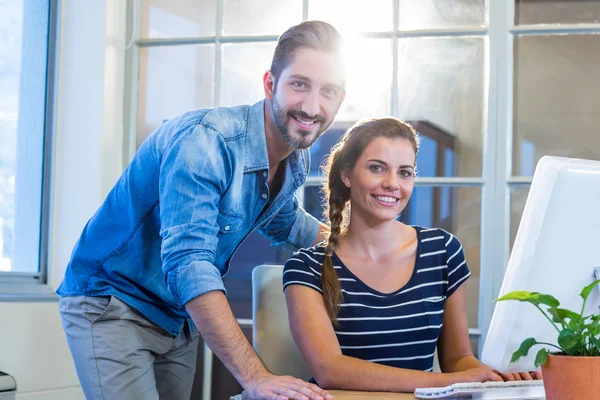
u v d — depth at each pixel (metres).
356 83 2.72
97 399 1.72
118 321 1.73
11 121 2.62
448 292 1.78
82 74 2.78
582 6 2.58
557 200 1.13
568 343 0.99
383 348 1.69
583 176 1.12
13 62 2.63
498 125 2.60
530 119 2.60
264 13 2.80
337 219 1.77
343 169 1.77
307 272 1.72
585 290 1.02
